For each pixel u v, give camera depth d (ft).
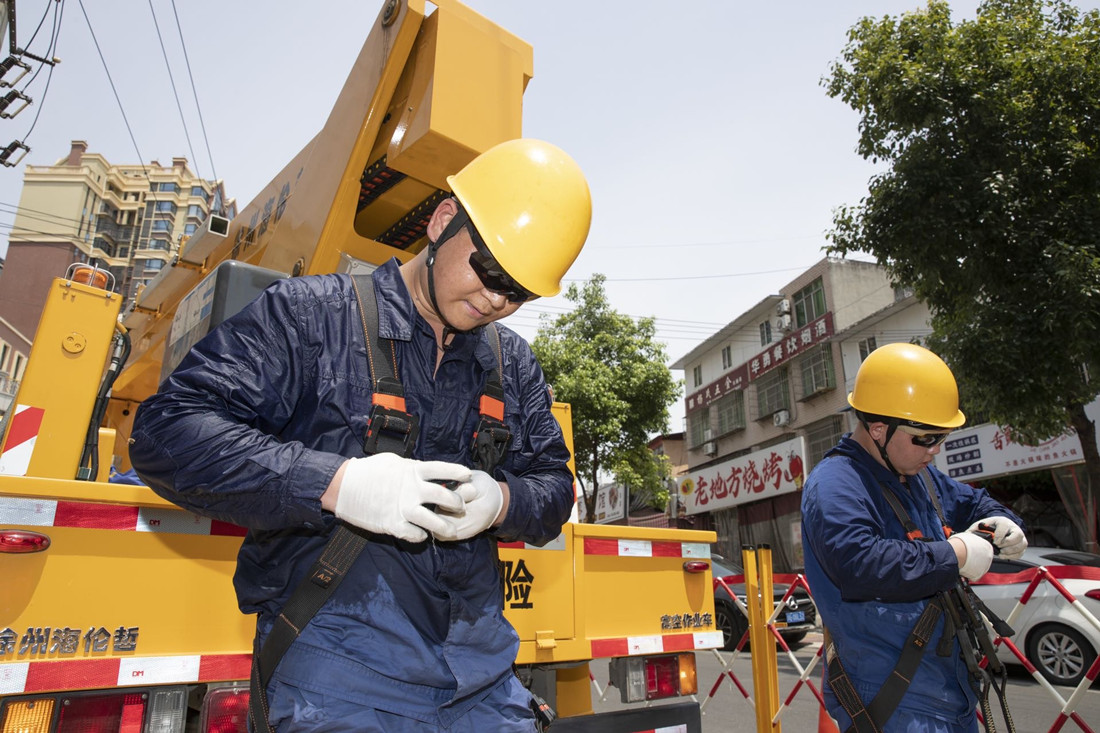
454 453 4.52
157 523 6.00
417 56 9.29
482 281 4.33
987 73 28.04
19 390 6.88
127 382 14.26
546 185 4.60
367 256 9.81
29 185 199.00
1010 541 6.70
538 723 5.02
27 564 5.44
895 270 30.25
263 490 3.63
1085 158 26.68
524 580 8.36
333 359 4.22
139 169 223.10
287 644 3.89
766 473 67.21
